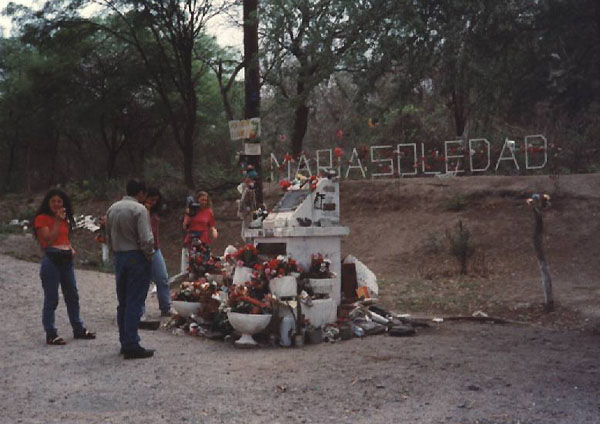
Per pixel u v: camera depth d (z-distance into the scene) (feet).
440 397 18.54
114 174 120.67
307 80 38.60
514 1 35.17
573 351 25.41
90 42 96.84
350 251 57.98
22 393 19.53
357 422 16.47
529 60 37.19
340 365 22.97
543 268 35.70
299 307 27.99
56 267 27.12
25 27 84.89
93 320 32.35
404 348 26.05
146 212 24.61
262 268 28.81
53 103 102.17
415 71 34.94
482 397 18.48
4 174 135.44
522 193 58.70
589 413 16.90
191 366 23.06
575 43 36.68
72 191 92.58
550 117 43.42
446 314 35.91
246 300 27.63
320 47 37.88
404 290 43.06
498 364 22.81
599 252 48.24
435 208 60.95
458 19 34.32
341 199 66.85
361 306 31.76
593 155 67.62
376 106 37.58
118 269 24.66
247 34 44.73
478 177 64.59
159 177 90.33
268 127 59.67
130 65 93.66
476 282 44.29
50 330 26.99
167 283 34.09
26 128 120.57
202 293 30.73
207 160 119.03
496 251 51.93
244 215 34.55
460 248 47.32
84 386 20.30
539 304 36.88
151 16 81.61
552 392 18.97
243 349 26.73
